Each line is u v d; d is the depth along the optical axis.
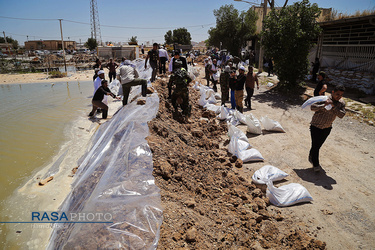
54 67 30.86
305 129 7.59
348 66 14.08
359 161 5.56
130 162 3.94
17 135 6.99
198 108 9.08
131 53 31.25
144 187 3.42
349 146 6.34
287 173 5.13
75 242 2.65
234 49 36.25
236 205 3.79
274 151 6.12
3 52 58.16
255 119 7.34
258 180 4.62
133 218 2.86
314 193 4.45
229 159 5.52
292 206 4.12
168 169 3.97
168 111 6.93
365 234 3.50
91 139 6.44
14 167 5.25
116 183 3.45
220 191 4.08
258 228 3.40
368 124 7.80
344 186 4.64
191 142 5.68
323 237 3.45
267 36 12.62
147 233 2.71
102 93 8.06
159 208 3.10
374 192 4.45
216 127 7.25
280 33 11.80
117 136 5.04
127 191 3.29
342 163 5.48
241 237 3.15
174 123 6.30
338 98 4.70
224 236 3.06
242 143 6.08
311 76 15.27
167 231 2.80
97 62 10.18
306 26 11.86
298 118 8.72
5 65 29.80
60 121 8.23
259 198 4.09
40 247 3.12
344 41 14.45
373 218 3.81
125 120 5.47
